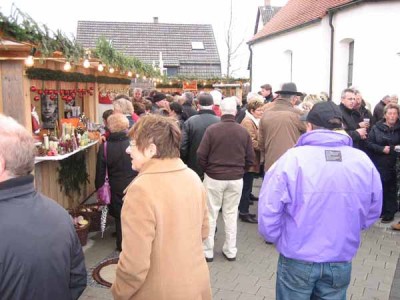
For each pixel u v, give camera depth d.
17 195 1.78
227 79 23.36
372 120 7.12
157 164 2.29
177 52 33.41
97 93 8.31
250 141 4.98
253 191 8.54
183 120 7.75
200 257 2.37
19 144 1.79
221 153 4.82
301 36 16.53
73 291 1.98
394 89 11.62
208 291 2.40
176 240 2.23
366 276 4.68
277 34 18.88
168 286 2.19
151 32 34.28
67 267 1.85
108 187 5.01
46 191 5.60
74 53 5.04
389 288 4.41
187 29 34.84
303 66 16.38
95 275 4.56
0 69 4.62
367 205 2.61
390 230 6.26
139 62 9.96
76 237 1.96
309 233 2.54
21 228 1.72
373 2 11.77
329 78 14.44
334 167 2.54
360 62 12.35
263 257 5.20
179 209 2.25
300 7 18.61
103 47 7.19
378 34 11.76
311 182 2.51
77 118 6.56
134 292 2.19
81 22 33.88
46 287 1.75
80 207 6.13
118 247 5.21
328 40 14.41
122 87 10.88
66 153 5.27
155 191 2.21
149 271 2.19
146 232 2.14
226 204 5.02
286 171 2.53
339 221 2.54
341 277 2.60
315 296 2.71
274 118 5.44
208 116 5.59
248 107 6.53
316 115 2.67
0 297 1.67
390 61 11.62
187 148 5.57
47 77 5.37
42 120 5.77
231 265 4.95
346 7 13.02
